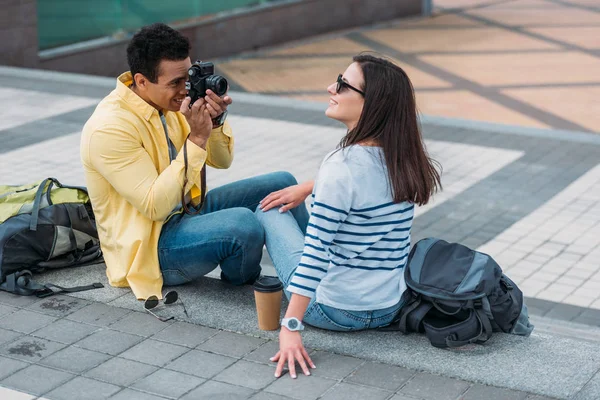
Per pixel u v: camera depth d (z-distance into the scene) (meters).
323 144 10.09
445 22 22.61
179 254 4.64
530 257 7.53
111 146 4.45
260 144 10.03
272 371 4.05
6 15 14.57
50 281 4.97
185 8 18.06
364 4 22.22
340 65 18.34
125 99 4.56
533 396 3.83
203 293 4.83
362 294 4.13
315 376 3.99
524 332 4.38
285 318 3.99
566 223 8.20
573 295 6.91
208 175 9.02
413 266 4.20
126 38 16.83
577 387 3.89
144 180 4.46
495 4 24.83
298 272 3.94
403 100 3.96
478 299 4.07
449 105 14.61
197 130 4.43
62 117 10.96
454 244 4.32
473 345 4.24
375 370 4.04
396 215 4.04
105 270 5.12
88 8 16.16
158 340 4.33
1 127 10.48
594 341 5.07
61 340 4.33
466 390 3.88
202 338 4.36
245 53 19.50
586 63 17.78
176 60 4.41
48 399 3.82
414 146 4.01
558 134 10.68
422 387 3.90
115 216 4.72
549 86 15.89
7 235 4.86
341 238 4.04
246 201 5.00
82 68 16.03
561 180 9.22
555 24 21.91
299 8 20.72
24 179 8.73
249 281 4.91
